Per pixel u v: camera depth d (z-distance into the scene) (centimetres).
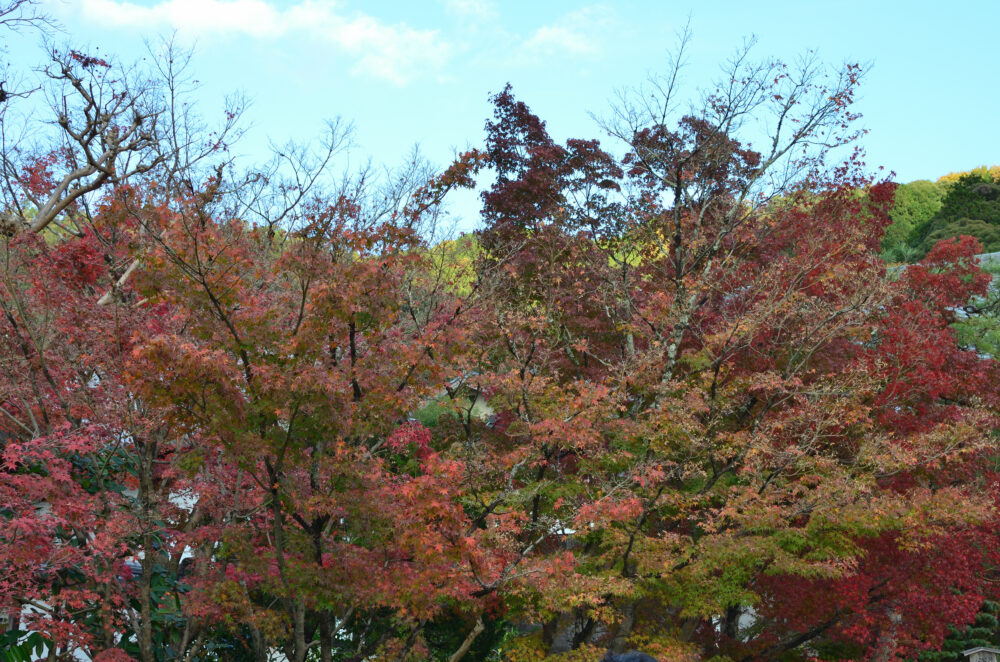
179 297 1107
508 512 1523
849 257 2305
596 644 2036
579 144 2686
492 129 2797
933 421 2105
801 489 1792
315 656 1798
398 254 1291
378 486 1256
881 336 2267
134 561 1647
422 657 1588
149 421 1274
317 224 1162
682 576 1759
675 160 2419
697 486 2012
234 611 1377
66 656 1479
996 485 2022
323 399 1124
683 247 2331
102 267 1425
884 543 1947
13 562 1166
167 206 1166
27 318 1320
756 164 2550
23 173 1520
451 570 1314
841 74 2302
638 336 2405
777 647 2050
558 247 2366
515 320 1897
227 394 1084
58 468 1245
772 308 1964
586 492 1794
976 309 2908
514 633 2281
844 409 1947
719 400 1972
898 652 1914
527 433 1777
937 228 7294
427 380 1322
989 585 2155
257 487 1441
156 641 1546
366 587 1226
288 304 1232
